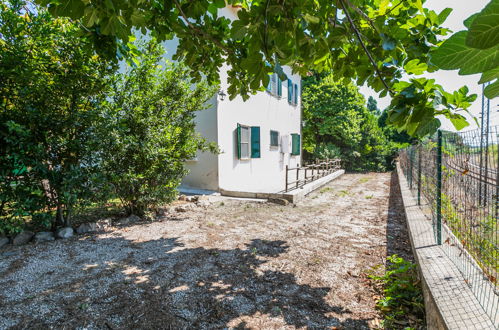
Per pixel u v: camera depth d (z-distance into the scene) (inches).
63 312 97.3
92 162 187.6
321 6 66.0
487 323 69.1
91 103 188.2
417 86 53.9
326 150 724.0
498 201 76.5
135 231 195.3
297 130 593.9
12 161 159.3
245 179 389.7
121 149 198.5
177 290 112.8
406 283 109.1
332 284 118.3
